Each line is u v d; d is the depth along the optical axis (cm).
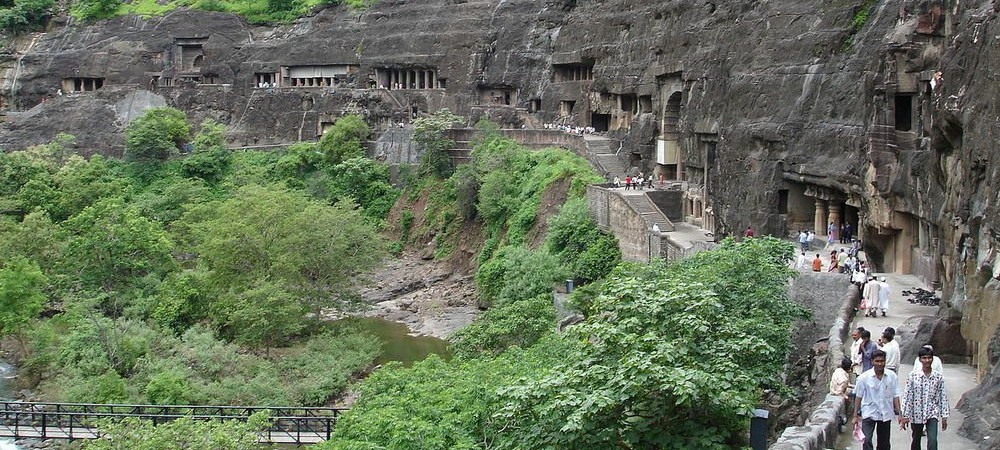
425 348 7156
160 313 6800
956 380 3183
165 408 4759
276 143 12525
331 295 7281
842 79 5419
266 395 5603
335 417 4581
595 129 10225
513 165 9494
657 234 6831
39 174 10269
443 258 9638
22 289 6425
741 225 6206
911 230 4959
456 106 11550
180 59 14125
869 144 4972
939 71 4025
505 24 11481
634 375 2412
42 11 15200
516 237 8669
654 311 2750
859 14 5494
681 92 8156
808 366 3644
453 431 3216
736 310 3441
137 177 11588
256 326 6309
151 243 7338
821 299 4347
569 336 3247
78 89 14062
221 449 3931
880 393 2323
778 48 6059
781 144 5875
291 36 13500
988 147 3238
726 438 2588
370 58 12369
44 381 5928
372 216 10662
